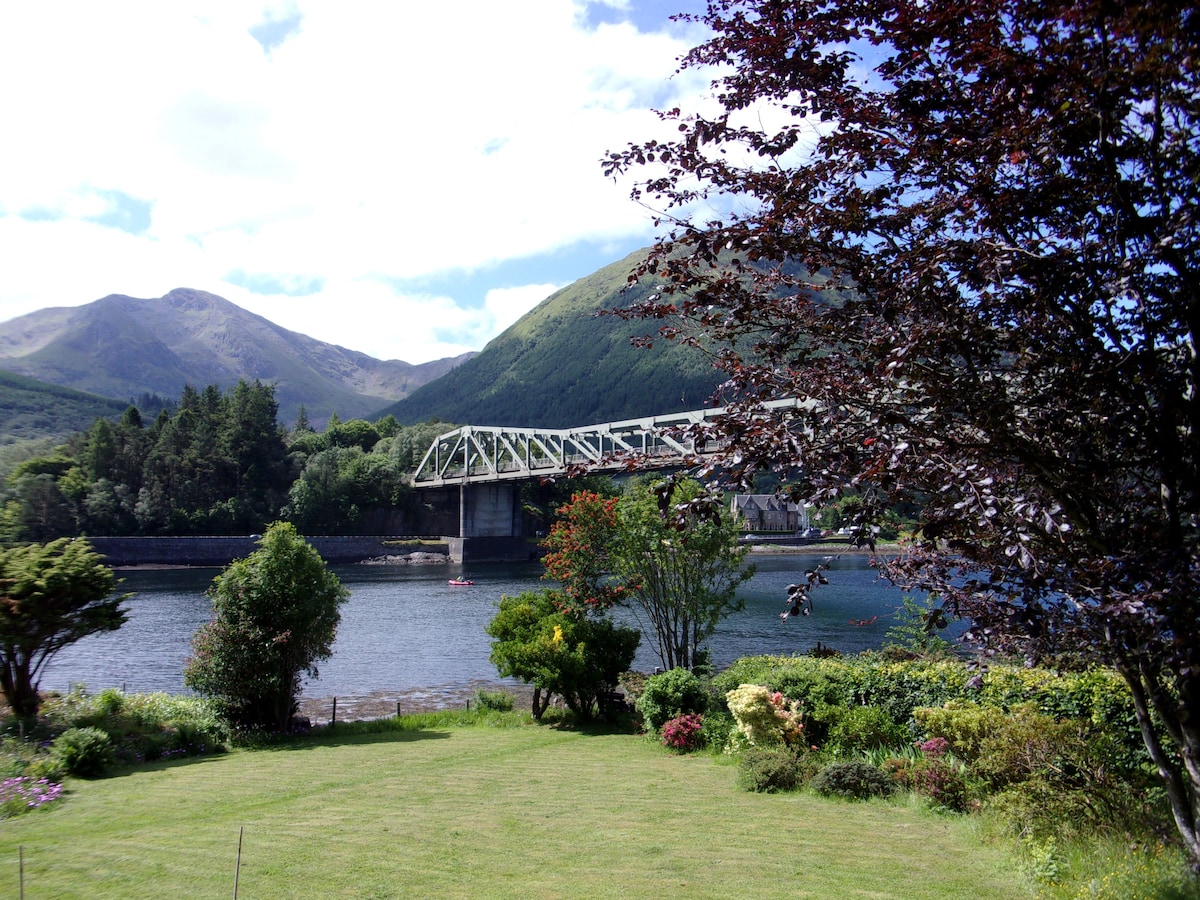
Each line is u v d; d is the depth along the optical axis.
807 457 4.81
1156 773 8.80
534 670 19.72
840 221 5.28
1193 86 4.33
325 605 20.48
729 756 14.70
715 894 7.12
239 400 119.44
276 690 19.50
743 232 5.37
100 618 17.84
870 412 5.08
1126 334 4.87
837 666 15.48
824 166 5.30
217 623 19.53
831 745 13.38
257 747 17.86
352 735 19.70
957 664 13.38
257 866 8.13
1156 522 4.79
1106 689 10.03
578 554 22.05
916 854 8.32
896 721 13.54
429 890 7.34
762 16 5.54
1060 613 4.94
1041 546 5.01
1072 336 4.86
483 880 7.65
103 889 7.38
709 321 5.87
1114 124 4.46
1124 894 6.03
